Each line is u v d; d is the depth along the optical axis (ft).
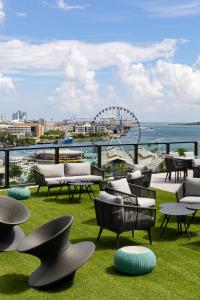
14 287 14.97
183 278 15.76
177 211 21.40
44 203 30.09
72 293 14.39
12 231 19.42
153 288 14.82
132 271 15.89
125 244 20.22
